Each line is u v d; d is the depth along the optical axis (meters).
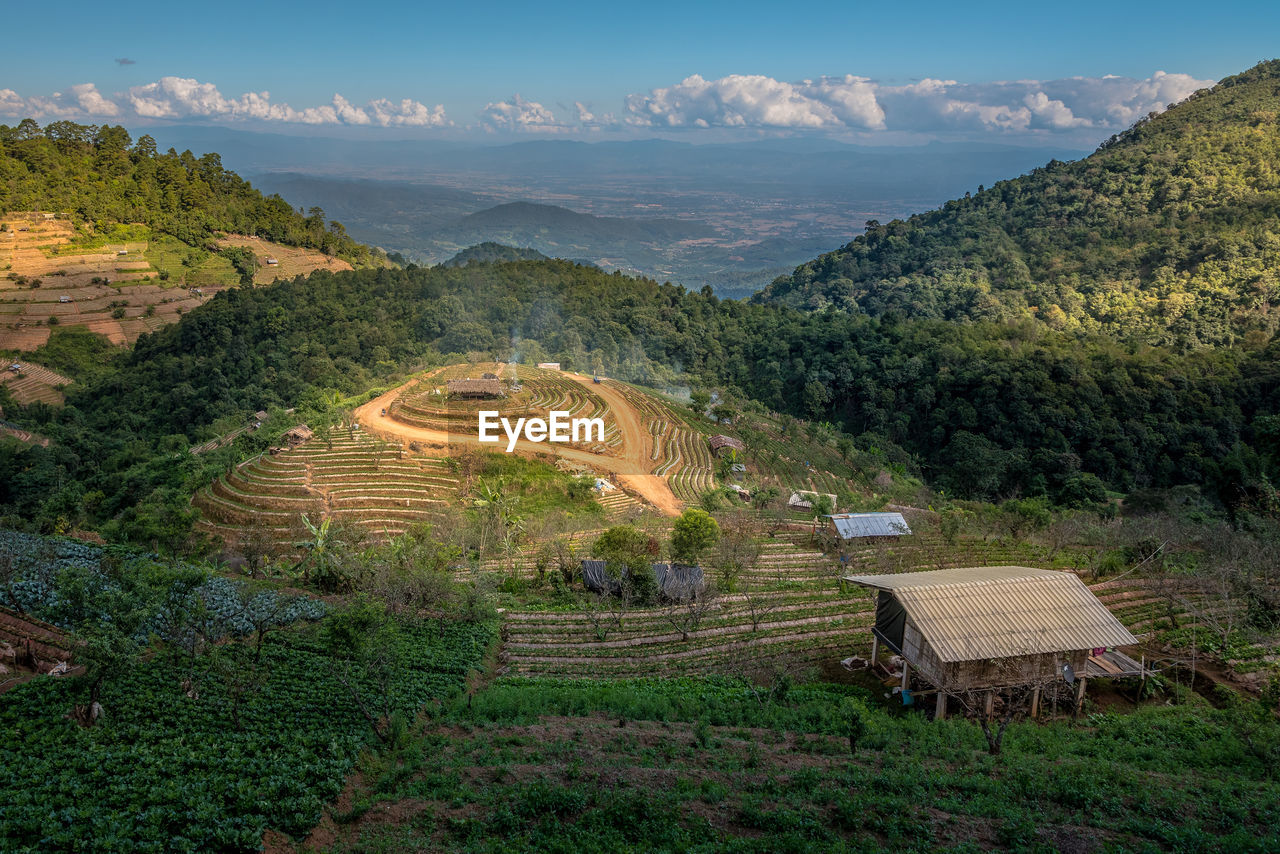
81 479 109.38
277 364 147.62
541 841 21.39
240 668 34.59
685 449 102.38
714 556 61.66
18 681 33.47
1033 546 64.69
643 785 25.06
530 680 39.62
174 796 23.05
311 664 37.09
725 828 22.38
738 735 31.64
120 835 20.80
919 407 132.62
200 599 33.88
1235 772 28.72
